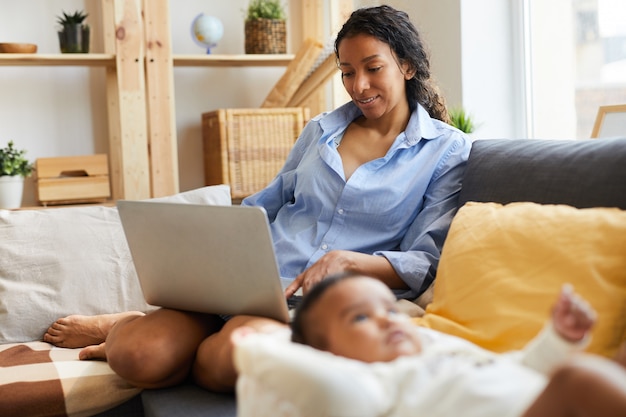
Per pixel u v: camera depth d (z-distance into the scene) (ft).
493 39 10.17
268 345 3.47
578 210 4.57
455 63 10.21
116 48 10.67
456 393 3.27
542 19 9.88
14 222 6.93
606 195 4.72
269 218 7.32
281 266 6.61
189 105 12.62
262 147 11.47
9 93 11.72
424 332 4.05
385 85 6.47
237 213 4.78
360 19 6.51
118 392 5.45
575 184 4.94
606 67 9.03
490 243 4.78
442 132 6.64
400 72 6.61
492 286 4.58
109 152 12.04
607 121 8.09
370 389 3.29
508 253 4.64
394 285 5.92
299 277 5.79
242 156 11.38
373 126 6.78
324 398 3.26
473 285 4.70
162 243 5.30
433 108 6.99
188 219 5.05
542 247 4.48
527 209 4.82
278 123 11.51
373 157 6.68
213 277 5.15
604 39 9.03
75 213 7.13
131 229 5.45
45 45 11.80
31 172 10.97
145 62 10.93
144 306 6.91
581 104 9.44
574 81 9.50
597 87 9.19
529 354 3.49
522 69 10.14
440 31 10.48
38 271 6.77
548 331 3.39
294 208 6.97
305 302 3.89
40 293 6.71
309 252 6.56
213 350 4.98
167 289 5.48
